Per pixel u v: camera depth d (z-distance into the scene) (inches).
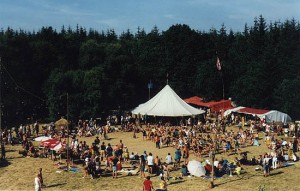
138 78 3048.7
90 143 1763.0
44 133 1939.0
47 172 1277.1
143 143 1771.7
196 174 1224.8
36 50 2903.5
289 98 2773.1
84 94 2496.3
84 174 1234.6
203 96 3115.2
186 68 3366.1
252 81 2989.7
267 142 1701.5
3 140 1731.1
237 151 1572.3
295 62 3666.3
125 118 2325.3
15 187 1107.9
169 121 2316.7
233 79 3371.1
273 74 3016.7
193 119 2314.2
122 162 1411.2
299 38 4468.5
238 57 3818.9
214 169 1242.0
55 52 3011.8
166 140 1712.6
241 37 4276.6
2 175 1235.9
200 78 3105.3
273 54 3211.1
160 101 2169.0
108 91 2620.6
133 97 3016.7
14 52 2753.4
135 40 4453.7
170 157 1371.8
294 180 1187.3
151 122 2413.9
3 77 2556.6
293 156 1456.7
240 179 1202.6
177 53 3388.3
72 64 3070.9
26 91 2741.1
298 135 1924.2
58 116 2464.3
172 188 1099.3
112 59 2775.6
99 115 2524.6
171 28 3494.1
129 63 2864.2
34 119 2647.6
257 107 2935.5
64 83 2507.4
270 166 1294.3
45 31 3179.1
